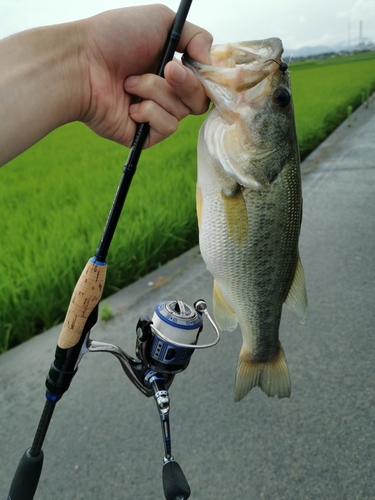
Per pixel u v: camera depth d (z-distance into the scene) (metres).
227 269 0.46
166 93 0.37
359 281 1.00
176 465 0.33
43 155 3.06
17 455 0.66
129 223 1.27
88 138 3.97
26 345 0.91
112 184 1.83
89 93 0.37
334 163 2.18
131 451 0.65
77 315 0.34
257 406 0.69
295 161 0.45
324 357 0.77
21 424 0.71
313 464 0.59
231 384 0.74
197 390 0.74
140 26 0.37
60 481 0.61
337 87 5.56
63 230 1.28
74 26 0.36
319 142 2.80
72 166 2.48
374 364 0.74
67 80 0.35
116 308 1.00
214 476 0.59
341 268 1.07
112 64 0.37
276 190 0.44
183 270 1.16
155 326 0.36
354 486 0.56
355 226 1.33
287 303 0.50
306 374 0.74
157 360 0.36
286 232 0.46
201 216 0.45
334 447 0.61
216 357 0.81
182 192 1.59
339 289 0.98
